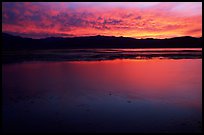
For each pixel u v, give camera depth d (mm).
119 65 24344
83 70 20344
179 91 11867
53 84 13836
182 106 9125
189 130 6652
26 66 23312
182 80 15211
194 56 36375
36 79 15680
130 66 23516
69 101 9852
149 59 32125
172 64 25203
